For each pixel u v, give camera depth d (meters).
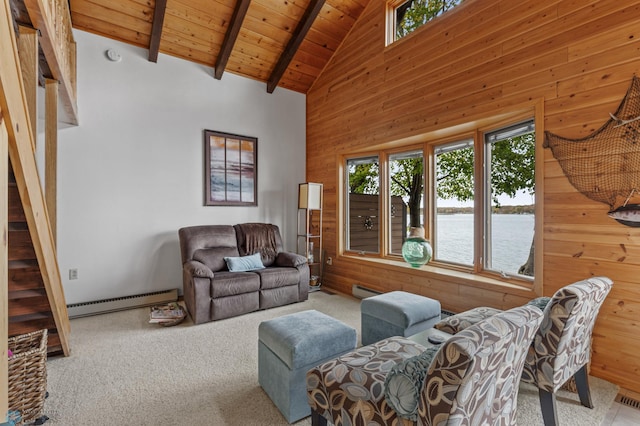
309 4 3.90
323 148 4.86
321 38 4.35
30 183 1.62
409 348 1.63
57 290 2.21
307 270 4.06
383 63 3.81
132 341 2.75
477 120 2.87
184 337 2.84
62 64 2.47
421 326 2.50
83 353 2.51
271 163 4.88
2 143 1.06
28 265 1.94
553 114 2.36
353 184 4.57
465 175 3.32
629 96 2.00
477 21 2.85
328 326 2.00
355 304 3.88
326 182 4.80
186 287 3.53
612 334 2.10
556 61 2.34
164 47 3.91
